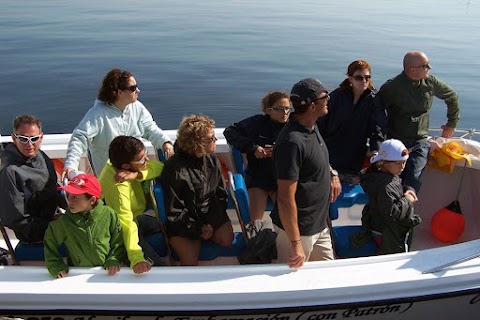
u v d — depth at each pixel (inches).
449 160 156.5
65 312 107.4
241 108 355.3
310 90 102.5
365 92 156.4
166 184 121.0
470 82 425.4
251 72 430.9
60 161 158.2
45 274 110.4
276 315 110.2
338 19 721.0
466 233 160.7
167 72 419.5
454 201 158.4
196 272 111.3
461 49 540.7
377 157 124.9
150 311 107.4
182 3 826.2
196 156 121.5
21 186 119.0
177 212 121.1
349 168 160.9
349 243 132.3
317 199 110.9
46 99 346.0
